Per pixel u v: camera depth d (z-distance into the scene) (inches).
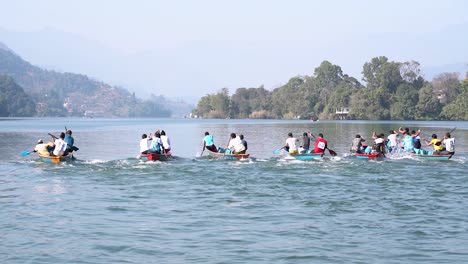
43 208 722.2
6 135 2618.1
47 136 2529.5
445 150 1326.3
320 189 868.0
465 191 850.1
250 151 1662.2
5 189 871.7
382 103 6220.5
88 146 1897.1
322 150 1279.5
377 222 642.2
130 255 520.4
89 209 715.4
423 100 5856.3
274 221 647.8
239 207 728.3
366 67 6515.8
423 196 806.5
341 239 571.5
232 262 500.4
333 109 6633.9
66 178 992.9
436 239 570.9
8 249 538.6
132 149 1752.0
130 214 685.9
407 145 1338.6
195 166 1160.2
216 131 3179.1
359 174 1044.5
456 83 6092.5
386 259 508.1
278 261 503.5
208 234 590.2
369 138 2416.3
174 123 5546.3
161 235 586.9
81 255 520.4
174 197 800.9
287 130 3262.8
